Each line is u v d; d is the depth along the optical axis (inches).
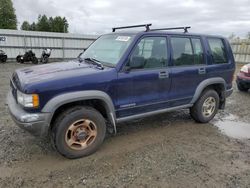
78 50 896.3
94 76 133.1
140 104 154.5
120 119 149.4
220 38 203.2
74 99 126.2
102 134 142.9
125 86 144.6
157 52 160.1
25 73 137.4
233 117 222.7
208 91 195.9
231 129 191.6
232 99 294.4
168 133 177.9
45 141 155.8
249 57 745.0
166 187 113.4
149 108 160.7
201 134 178.4
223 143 163.9
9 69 545.3
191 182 117.7
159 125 193.5
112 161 135.3
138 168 128.8
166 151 149.1
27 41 788.6
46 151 143.8
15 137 160.7
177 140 166.1
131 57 146.8
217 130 188.2
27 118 118.6
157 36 159.9
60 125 127.4
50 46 834.8
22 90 119.6
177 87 171.8
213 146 158.6
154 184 115.3
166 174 123.8
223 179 121.3
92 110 136.9
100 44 171.6
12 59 775.1
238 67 656.4
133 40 148.5
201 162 137.0
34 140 156.7
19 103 126.3
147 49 154.8
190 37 180.1
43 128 121.9
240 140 170.1
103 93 136.3
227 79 206.1
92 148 140.3
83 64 154.9
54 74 129.7
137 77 148.3
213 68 192.1
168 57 165.6
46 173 122.0
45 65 157.3
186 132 181.2
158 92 162.1
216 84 202.2
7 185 112.0
